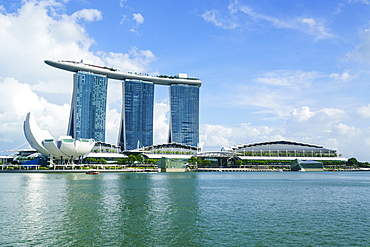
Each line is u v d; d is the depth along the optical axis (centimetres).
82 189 9012
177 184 11250
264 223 4478
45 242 3556
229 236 3806
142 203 6253
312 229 4153
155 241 3600
